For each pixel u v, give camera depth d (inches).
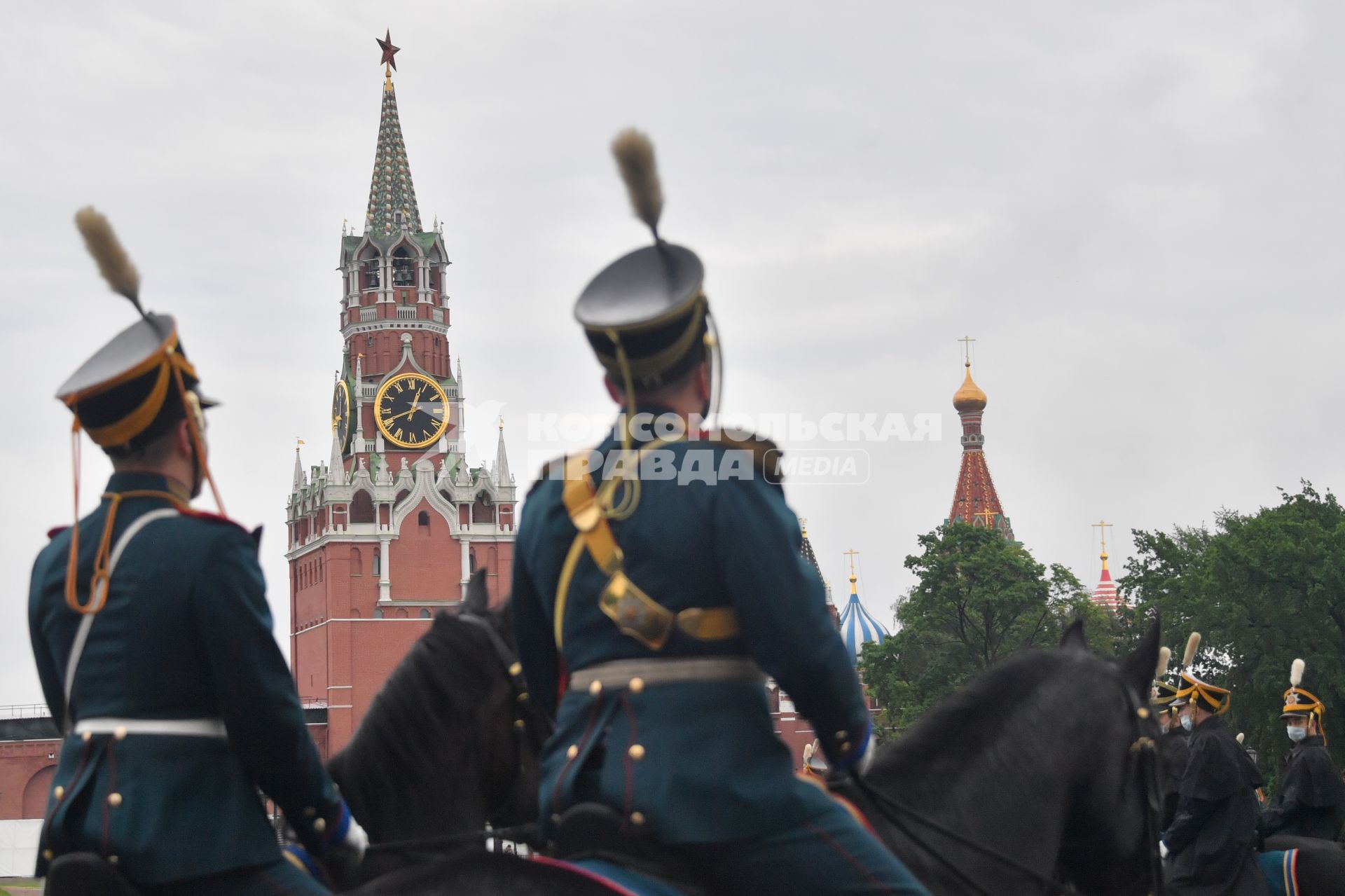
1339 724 2319.1
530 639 189.3
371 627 4781.0
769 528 165.2
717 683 169.8
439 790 237.1
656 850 167.0
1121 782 225.1
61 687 188.9
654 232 180.9
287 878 183.3
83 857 174.7
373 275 5128.0
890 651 3026.6
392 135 5339.6
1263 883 470.3
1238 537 2455.7
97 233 185.9
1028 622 2977.4
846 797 190.9
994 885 200.4
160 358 183.6
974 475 6855.3
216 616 178.1
